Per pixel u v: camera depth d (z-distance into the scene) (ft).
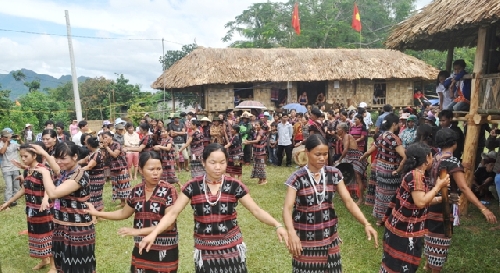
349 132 26.22
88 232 12.00
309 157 9.74
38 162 14.79
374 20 120.57
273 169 36.76
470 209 22.17
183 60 63.46
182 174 35.29
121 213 10.68
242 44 108.88
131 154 32.48
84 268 11.98
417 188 10.34
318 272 9.72
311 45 106.63
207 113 61.62
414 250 10.74
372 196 21.83
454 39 28.99
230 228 9.58
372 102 66.49
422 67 67.10
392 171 17.89
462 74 22.74
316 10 116.88
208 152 9.34
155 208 10.15
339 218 20.86
